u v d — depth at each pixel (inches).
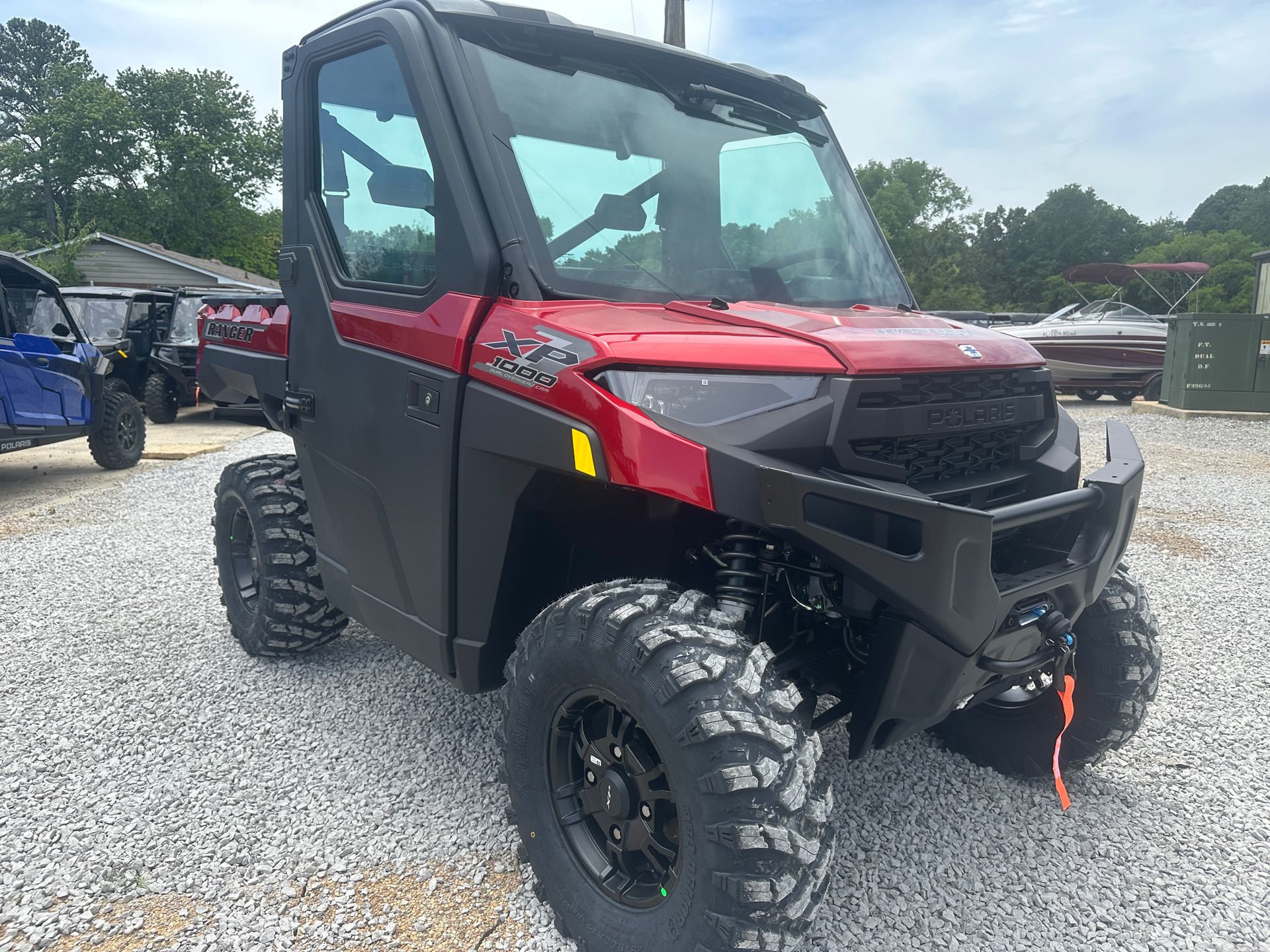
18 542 250.1
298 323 119.5
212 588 201.9
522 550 90.4
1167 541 250.1
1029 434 97.3
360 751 122.3
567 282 89.0
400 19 97.3
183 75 2231.8
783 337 83.2
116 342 546.9
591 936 79.8
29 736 126.5
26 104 2947.8
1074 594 85.7
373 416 103.0
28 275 339.0
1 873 94.6
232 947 83.1
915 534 71.6
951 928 86.9
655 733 71.8
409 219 99.1
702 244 102.6
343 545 118.3
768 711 69.7
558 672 80.3
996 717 117.3
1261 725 133.5
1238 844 102.5
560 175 93.4
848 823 105.3
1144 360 651.5
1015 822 106.3
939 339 87.7
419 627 102.3
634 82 104.3
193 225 2178.9
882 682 80.3
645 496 90.0
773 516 70.8
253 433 546.9
